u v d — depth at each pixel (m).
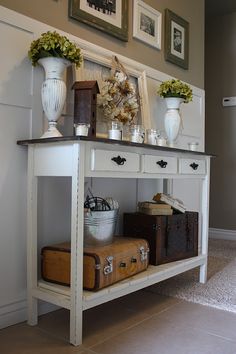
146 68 2.60
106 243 1.79
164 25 2.81
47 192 1.90
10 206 1.71
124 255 1.74
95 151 1.54
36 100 1.82
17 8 1.74
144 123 2.45
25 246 1.78
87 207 1.82
